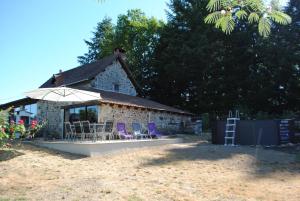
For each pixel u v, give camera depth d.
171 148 17.30
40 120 25.47
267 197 9.02
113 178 10.48
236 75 34.69
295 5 31.78
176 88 39.56
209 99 35.91
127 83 30.17
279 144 18.62
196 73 36.12
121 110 22.69
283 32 31.02
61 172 11.11
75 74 29.23
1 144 13.93
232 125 19.34
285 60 30.41
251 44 34.28
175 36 38.34
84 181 9.89
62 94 16.77
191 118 30.80
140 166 12.70
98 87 26.84
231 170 12.49
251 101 33.66
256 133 19.16
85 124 17.39
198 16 36.38
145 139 19.09
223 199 8.66
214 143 20.02
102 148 14.69
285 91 32.97
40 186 9.31
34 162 12.41
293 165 13.52
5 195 8.31
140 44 44.34
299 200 8.76
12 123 14.43
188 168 12.61
